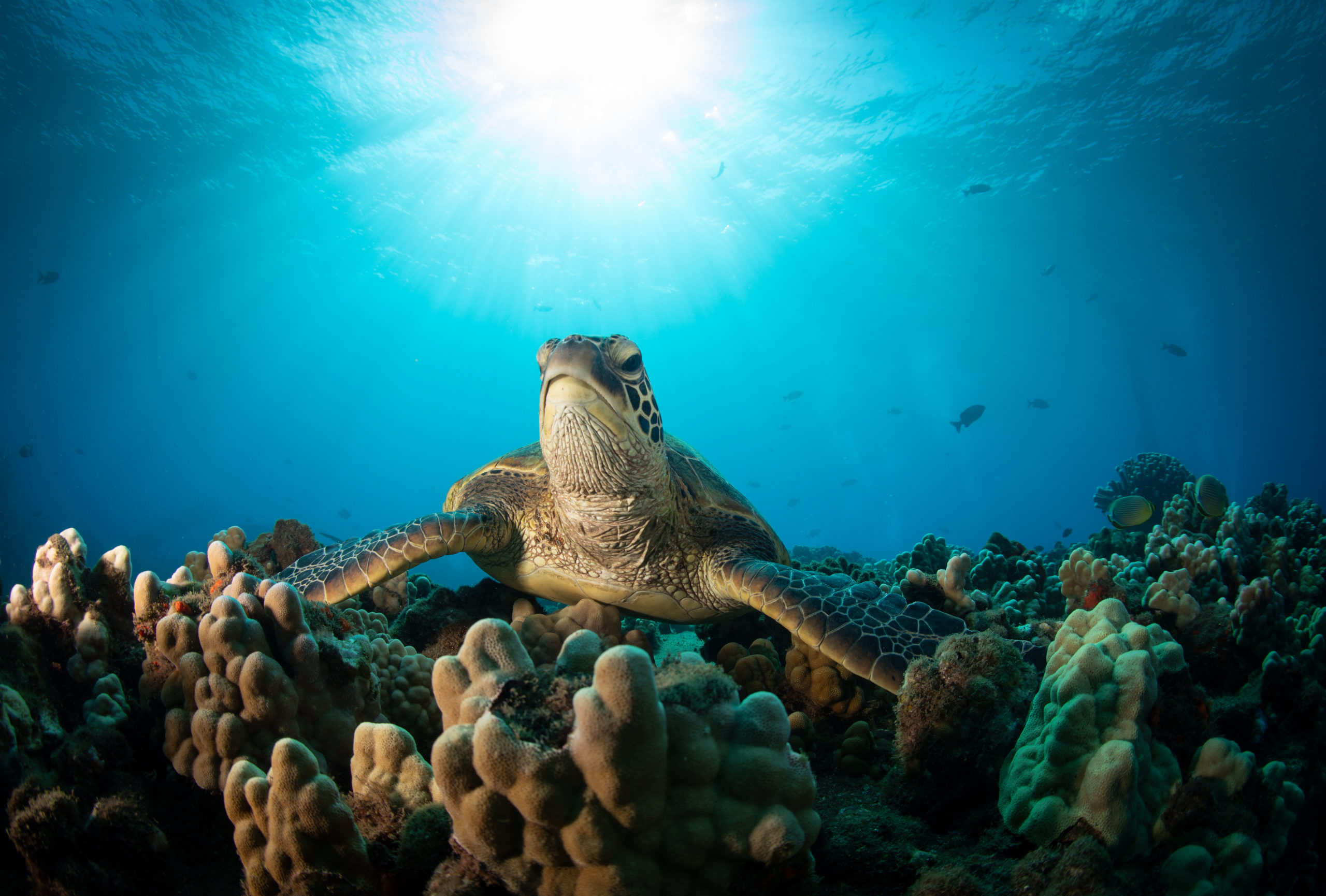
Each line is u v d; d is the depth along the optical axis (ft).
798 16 88.48
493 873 5.47
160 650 7.97
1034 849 7.16
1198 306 181.68
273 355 269.23
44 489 228.63
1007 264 153.79
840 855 7.39
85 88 90.07
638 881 5.16
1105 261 148.66
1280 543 16.47
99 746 7.20
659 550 14.16
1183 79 89.86
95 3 77.20
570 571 14.49
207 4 80.69
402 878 6.07
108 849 6.31
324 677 8.13
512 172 134.82
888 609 11.84
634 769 4.86
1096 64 89.86
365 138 114.83
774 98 106.52
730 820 5.39
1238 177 110.01
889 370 260.42
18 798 6.09
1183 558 15.46
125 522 209.15
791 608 12.00
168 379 283.59
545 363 12.84
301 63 93.30
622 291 213.87
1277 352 230.89
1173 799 7.20
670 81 104.63
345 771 7.91
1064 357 240.12
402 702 9.53
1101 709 7.33
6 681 7.20
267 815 5.82
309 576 13.01
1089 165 111.45
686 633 20.74
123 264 156.76
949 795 8.43
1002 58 91.76
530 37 94.02
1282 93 90.07
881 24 88.58
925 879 6.72
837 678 11.91
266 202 135.64
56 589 8.36
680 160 129.70
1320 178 108.27
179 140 106.93
